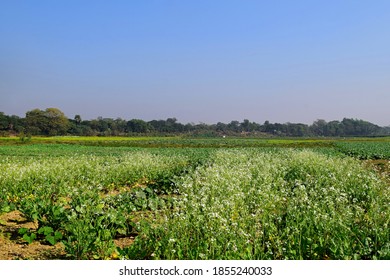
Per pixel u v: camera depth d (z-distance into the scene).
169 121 187.12
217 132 184.12
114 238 10.53
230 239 8.32
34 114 147.12
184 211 10.72
